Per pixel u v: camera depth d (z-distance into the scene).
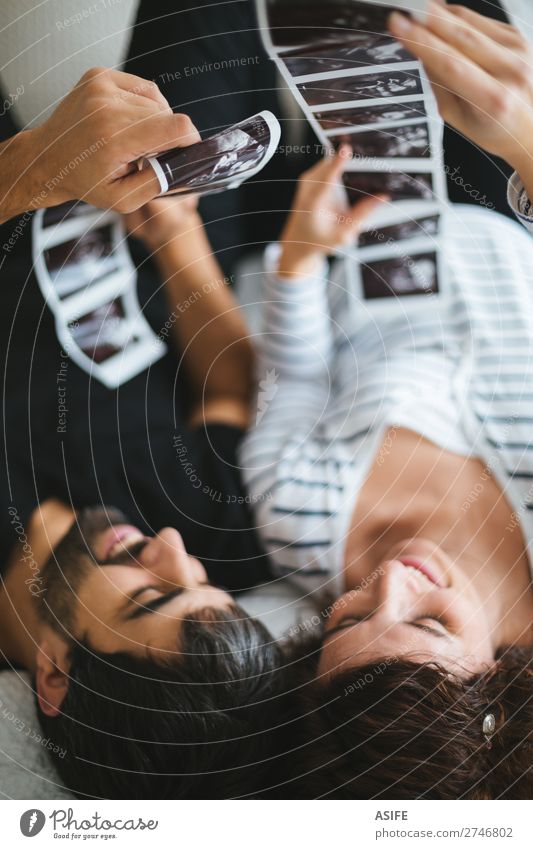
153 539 0.84
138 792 0.74
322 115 0.84
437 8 0.79
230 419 1.01
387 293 1.02
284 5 0.77
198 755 0.73
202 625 0.77
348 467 0.91
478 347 0.95
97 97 0.71
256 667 0.76
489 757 0.73
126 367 0.99
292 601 0.87
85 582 0.81
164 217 1.02
